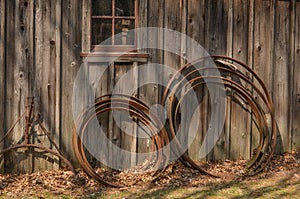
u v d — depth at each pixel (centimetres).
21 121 754
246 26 823
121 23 780
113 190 718
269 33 834
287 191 712
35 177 743
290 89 852
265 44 834
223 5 812
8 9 743
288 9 843
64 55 761
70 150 771
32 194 695
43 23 752
